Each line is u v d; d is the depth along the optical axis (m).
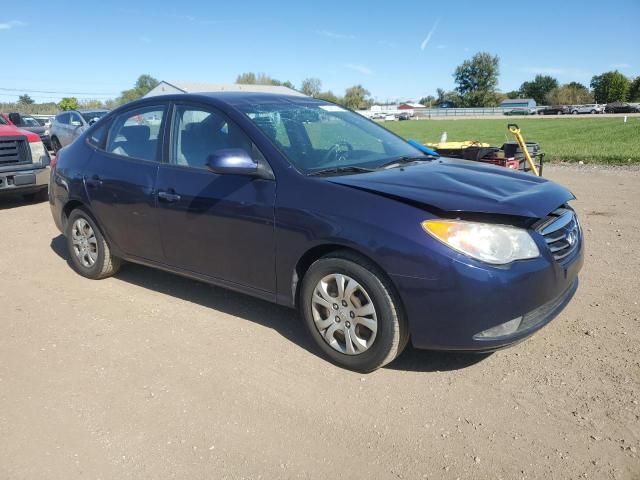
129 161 4.63
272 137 3.79
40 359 3.75
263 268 3.73
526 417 2.93
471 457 2.65
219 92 4.55
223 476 2.60
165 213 4.24
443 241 2.96
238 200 3.73
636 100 108.44
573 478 2.49
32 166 8.85
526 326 3.11
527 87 128.00
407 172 3.66
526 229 3.07
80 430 2.97
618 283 4.75
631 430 2.78
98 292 4.96
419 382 3.32
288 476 2.58
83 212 5.13
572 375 3.30
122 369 3.58
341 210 3.27
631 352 3.54
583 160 14.01
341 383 3.33
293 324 4.17
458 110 82.56
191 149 4.19
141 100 4.80
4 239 6.97
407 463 2.63
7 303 4.76
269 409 3.10
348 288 3.32
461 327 3.00
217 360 3.66
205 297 4.75
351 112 4.86
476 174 3.74
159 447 2.81
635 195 8.77
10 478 2.63
